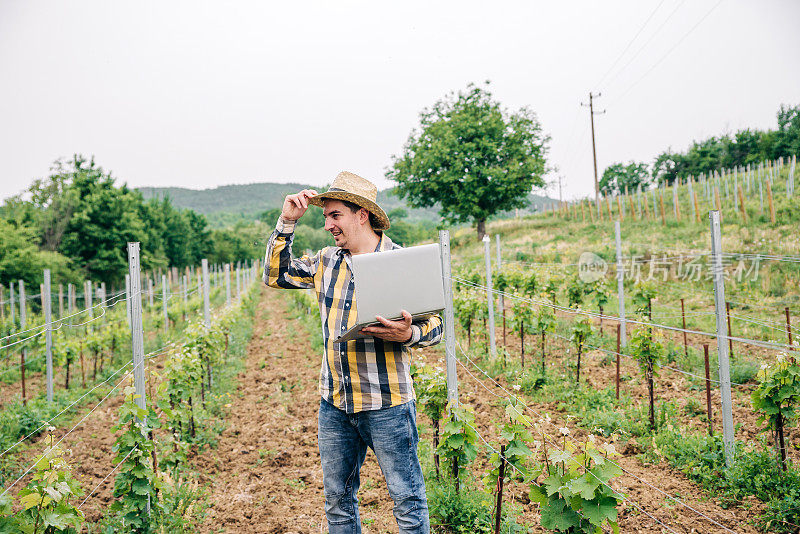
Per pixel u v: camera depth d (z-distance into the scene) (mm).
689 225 22719
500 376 8461
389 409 2637
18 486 5355
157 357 11961
